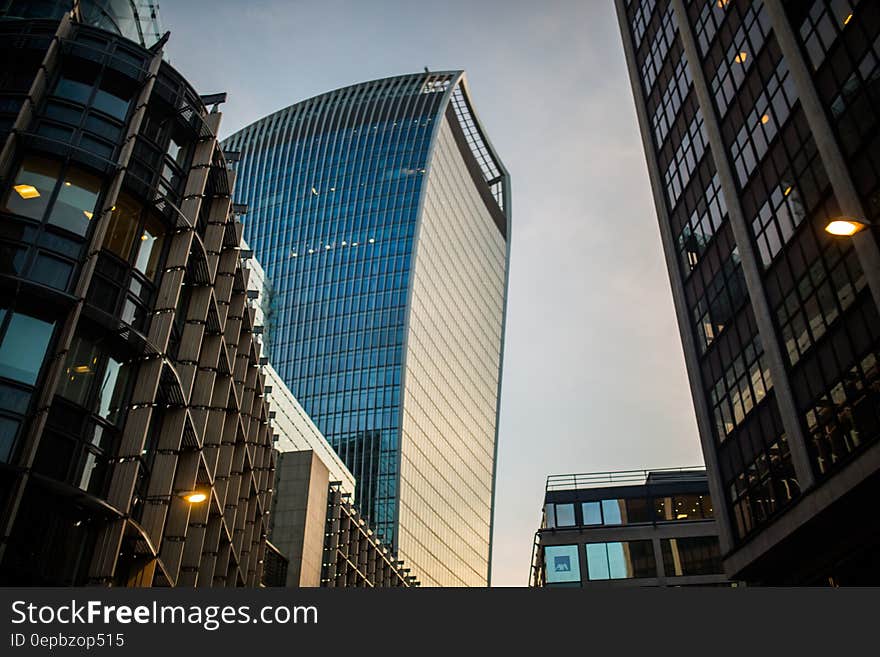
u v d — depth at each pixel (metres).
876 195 29.58
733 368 41.50
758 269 38.50
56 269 27.88
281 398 88.56
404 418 168.75
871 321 29.14
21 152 29.11
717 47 45.72
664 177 53.81
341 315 182.88
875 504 30.12
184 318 35.44
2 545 22.36
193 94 37.12
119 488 27.59
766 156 38.62
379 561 93.12
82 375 27.44
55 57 31.72
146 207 32.28
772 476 36.41
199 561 35.78
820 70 33.91
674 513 70.62
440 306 197.75
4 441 24.30
